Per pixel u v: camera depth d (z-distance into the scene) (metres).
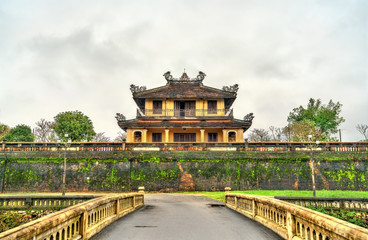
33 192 32.84
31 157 33.50
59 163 33.62
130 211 16.30
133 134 41.72
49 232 6.09
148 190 33.22
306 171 33.34
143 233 10.08
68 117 48.81
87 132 49.44
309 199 19.39
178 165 33.88
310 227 6.75
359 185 32.78
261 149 34.06
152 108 44.12
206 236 9.61
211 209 18.14
